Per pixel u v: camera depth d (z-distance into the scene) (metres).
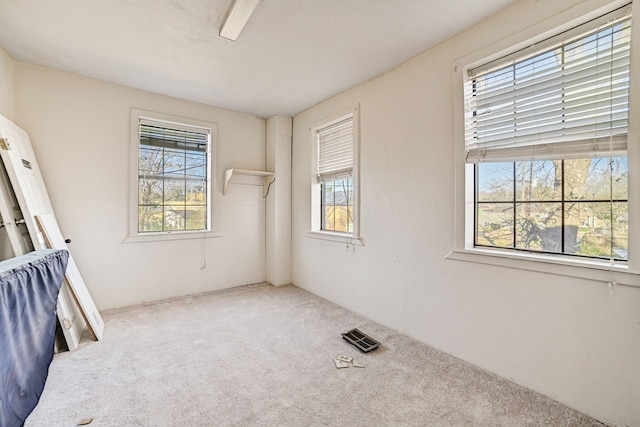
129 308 2.88
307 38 2.03
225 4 1.71
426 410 1.50
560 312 1.54
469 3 1.68
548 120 1.63
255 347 2.14
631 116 1.33
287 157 3.83
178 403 1.53
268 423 1.40
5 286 1.14
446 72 2.05
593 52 1.47
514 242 1.84
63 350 2.06
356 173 2.81
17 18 1.82
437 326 2.13
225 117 3.54
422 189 2.22
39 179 2.35
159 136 3.13
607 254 1.49
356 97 2.82
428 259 2.19
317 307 2.98
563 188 1.64
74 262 2.53
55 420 1.40
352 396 1.60
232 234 3.62
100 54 2.27
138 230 2.98
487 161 1.86
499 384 1.71
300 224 3.69
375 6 1.70
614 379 1.38
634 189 1.33
